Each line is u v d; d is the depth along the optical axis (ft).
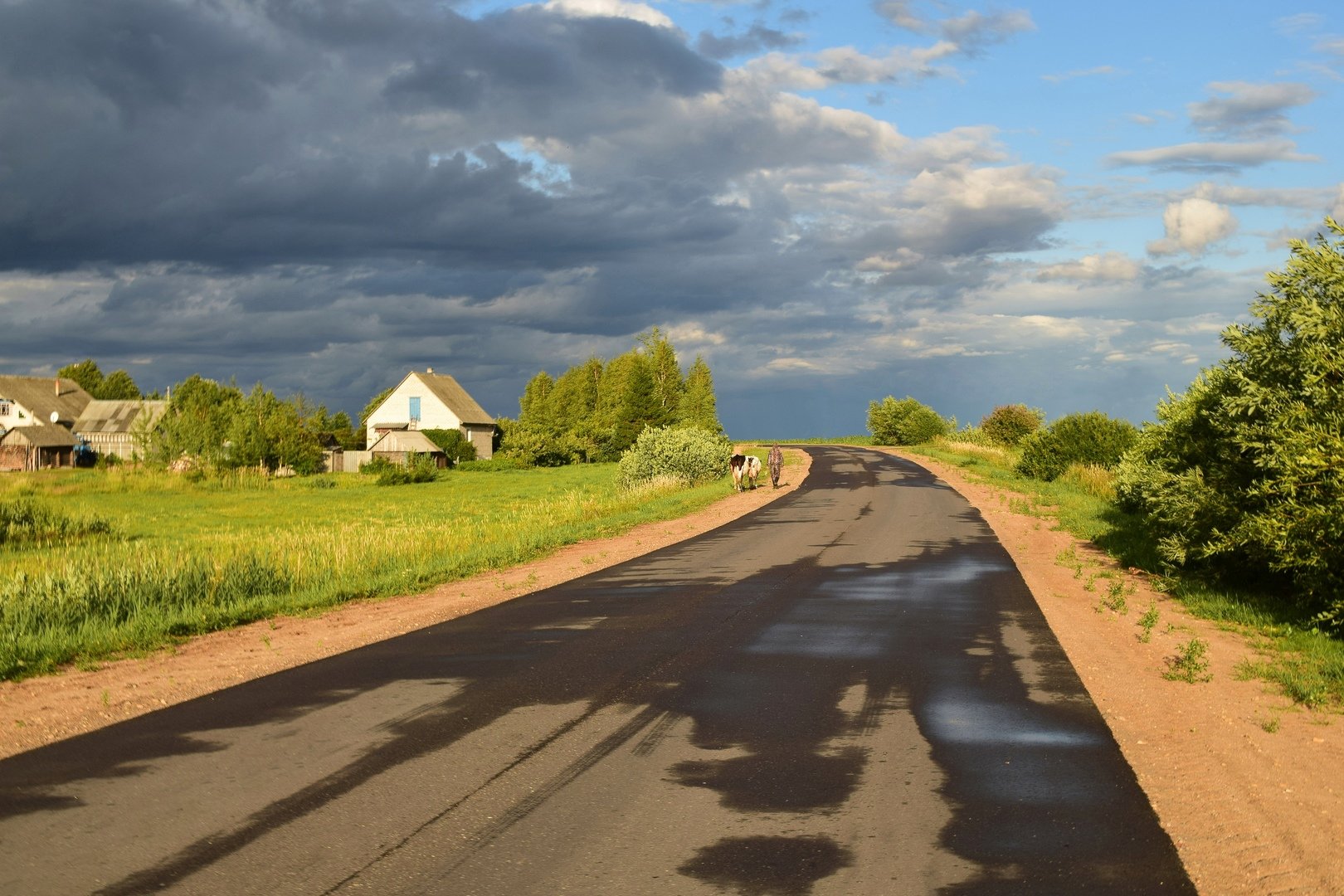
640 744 23.13
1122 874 16.03
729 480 141.08
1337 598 36.50
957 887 15.49
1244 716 25.71
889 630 37.35
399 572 54.60
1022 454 135.44
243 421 185.16
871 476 142.92
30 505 97.96
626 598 45.32
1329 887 15.65
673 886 15.52
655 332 300.20
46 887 15.61
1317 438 36.04
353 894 15.28
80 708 27.58
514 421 280.92
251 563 53.78
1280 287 39.81
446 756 22.30
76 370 422.00
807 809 18.88
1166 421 53.78
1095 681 29.32
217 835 17.74
